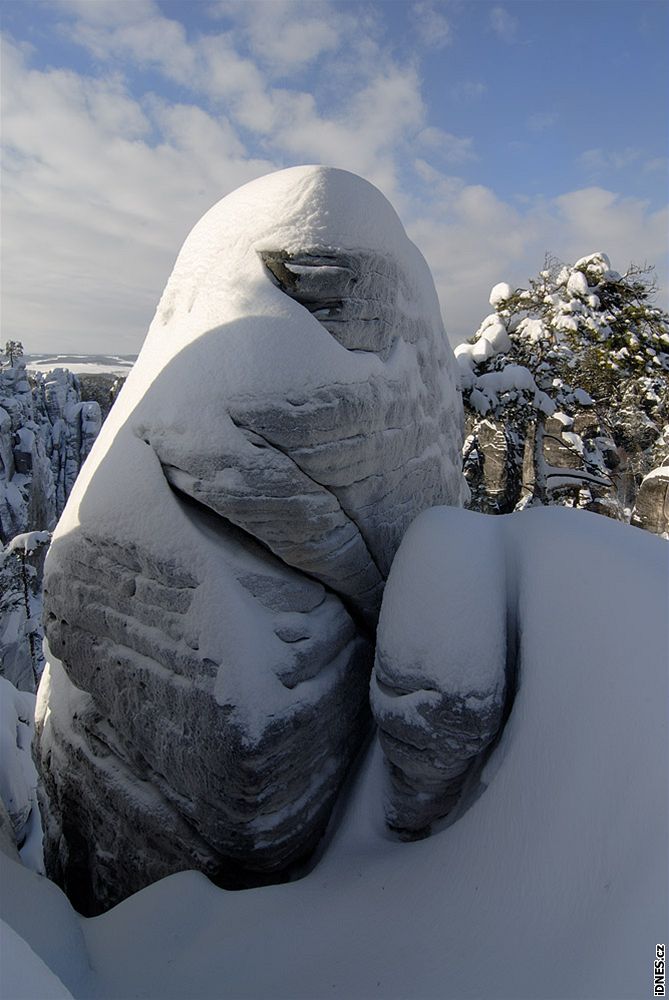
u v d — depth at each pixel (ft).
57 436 203.21
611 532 13.62
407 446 15.97
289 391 12.39
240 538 13.71
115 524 13.64
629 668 10.53
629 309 41.11
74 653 15.33
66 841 17.13
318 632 13.71
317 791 13.83
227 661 12.19
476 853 10.83
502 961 8.84
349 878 12.32
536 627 12.34
